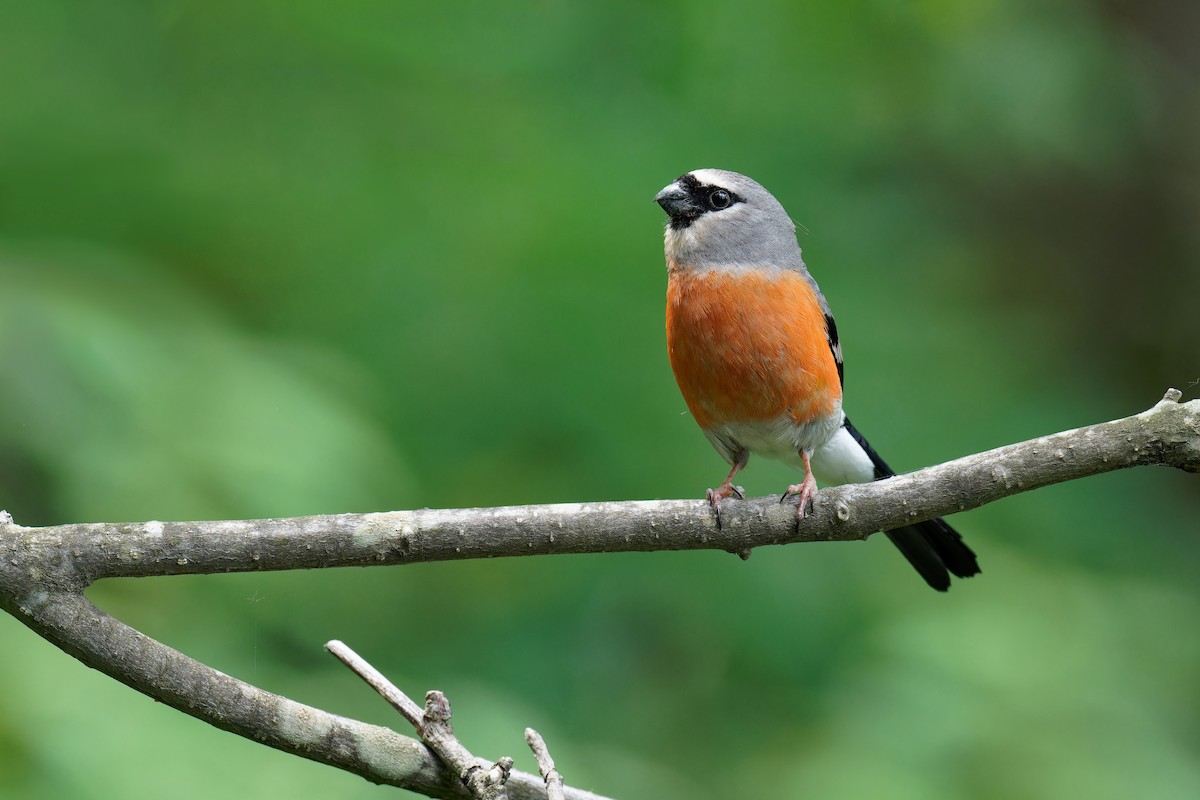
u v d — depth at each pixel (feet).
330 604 35.96
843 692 36.73
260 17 43.68
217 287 39.86
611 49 47.11
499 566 40.37
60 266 33.24
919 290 49.19
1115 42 59.00
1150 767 33.50
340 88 44.93
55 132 39.88
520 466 39.93
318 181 42.80
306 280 40.98
